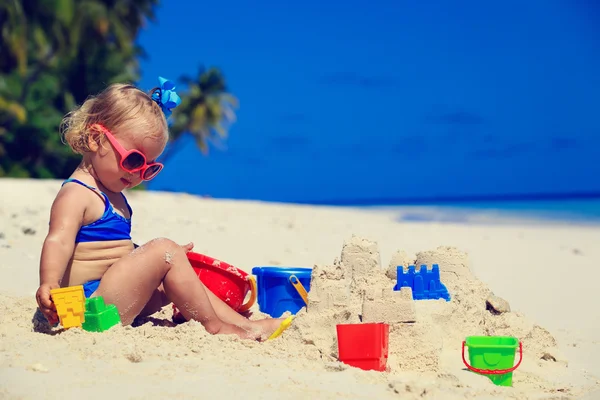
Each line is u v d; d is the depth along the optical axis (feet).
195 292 14.32
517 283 25.36
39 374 10.90
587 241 41.83
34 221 31.48
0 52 104.83
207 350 12.76
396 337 13.28
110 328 13.30
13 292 18.15
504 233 46.55
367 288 14.46
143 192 59.88
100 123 14.55
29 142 111.96
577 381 13.43
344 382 11.50
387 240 37.58
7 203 42.29
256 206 61.98
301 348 13.47
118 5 118.52
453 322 14.38
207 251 27.04
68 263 14.48
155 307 15.61
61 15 105.29
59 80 114.42
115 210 15.14
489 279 26.18
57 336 12.90
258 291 17.53
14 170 108.37
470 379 12.61
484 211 94.38
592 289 24.29
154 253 14.17
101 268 14.74
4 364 11.30
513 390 12.19
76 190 14.47
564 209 99.35
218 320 14.48
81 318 13.24
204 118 154.20
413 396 11.13
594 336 17.47
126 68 117.80
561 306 21.38
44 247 13.79
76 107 15.35
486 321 15.21
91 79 114.32
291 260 26.84
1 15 101.86
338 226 43.78
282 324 14.48
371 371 12.18
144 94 15.16
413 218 73.20
